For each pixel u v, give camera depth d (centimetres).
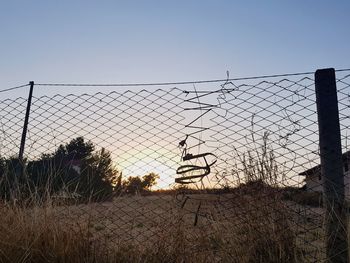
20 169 271
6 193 261
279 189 223
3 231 225
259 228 216
